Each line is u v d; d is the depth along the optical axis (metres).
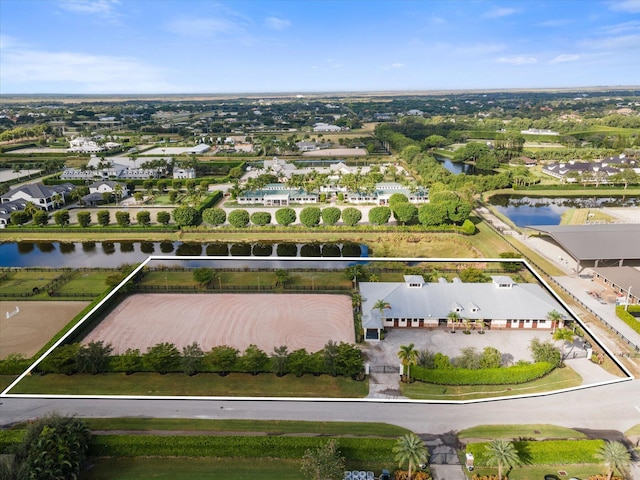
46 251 138.88
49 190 184.62
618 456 50.06
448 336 84.62
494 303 88.75
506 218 163.12
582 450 54.72
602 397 66.62
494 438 58.97
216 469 54.38
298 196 187.12
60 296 101.62
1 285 108.44
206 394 68.44
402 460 50.03
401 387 70.12
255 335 85.38
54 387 69.81
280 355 72.94
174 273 116.38
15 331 86.12
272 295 102.38
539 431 60.12
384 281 108.38
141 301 100.00
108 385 70.50
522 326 87.25
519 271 114.56
